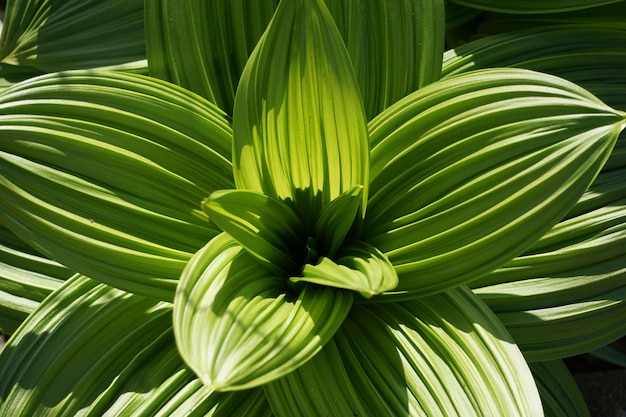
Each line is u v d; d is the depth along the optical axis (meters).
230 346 1.23
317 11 1.26
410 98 1.33
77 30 1.54
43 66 1.54
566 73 1.50
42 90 1.34
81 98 1.35
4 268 1.45
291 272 1.33
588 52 1.50
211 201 1.26
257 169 1.32
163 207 1.36
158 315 1.38
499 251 1.30
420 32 1.41
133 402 1.34
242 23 1.41
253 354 1.23
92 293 1.38
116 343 1.37
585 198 1.42
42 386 1.36
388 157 1.34
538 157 1.29
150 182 1.35
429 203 1.34
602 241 1.39
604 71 1.50
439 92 1.33
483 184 1.31
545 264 1.39
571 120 1.29
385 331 1.33
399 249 1.32
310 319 1.28
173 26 1.39
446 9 1.57
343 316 1.29
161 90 1.36
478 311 1.33
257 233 1.32
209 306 1.26
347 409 1.30
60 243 1.33
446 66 1.48
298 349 1.25
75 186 1.34
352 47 1.41
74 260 1.33
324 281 1.27
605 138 1.28
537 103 1.30
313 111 1.30
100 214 1.34
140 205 1.35
